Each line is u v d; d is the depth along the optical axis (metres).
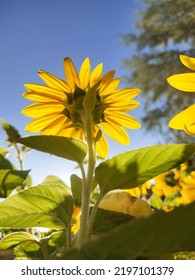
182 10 10.66
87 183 0.35
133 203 0.39
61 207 0.37
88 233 0.33
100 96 0.45
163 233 0.19
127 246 0.19
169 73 10.11
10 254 0.50
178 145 0.36
